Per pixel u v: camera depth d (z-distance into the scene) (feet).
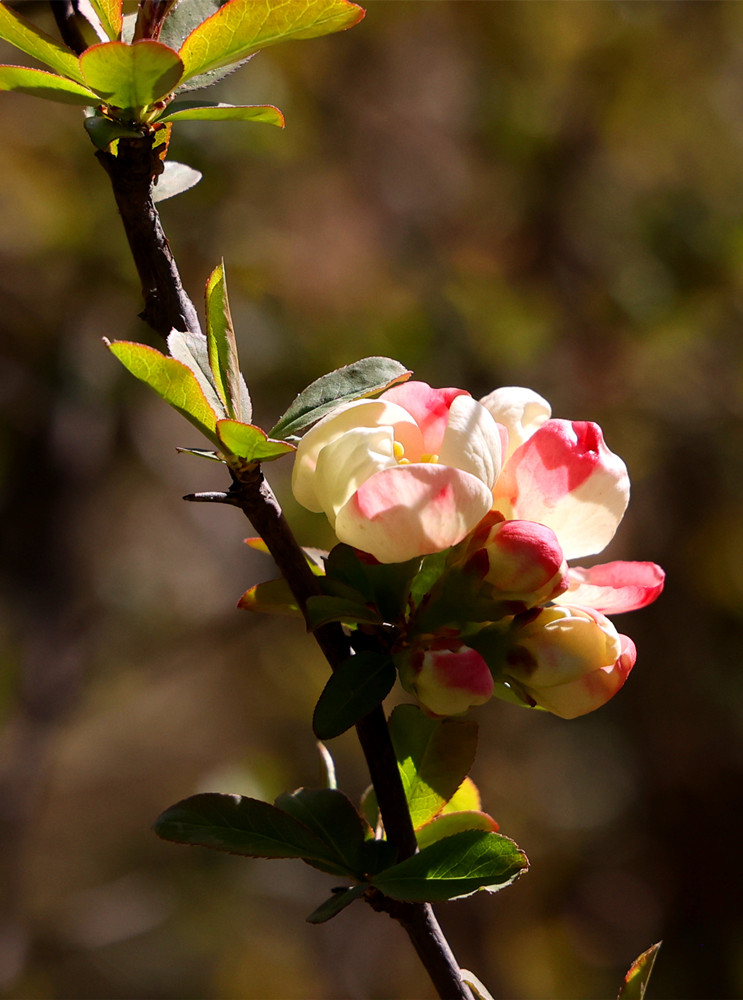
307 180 6.54
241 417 2.35
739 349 7.16
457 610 2.38
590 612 2.40
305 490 2.39
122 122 2.39
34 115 5.98
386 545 2.35
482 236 7.09
